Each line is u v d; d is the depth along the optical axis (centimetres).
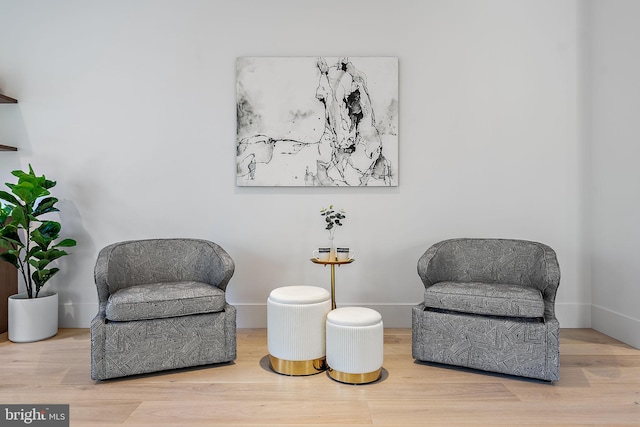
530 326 225
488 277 278
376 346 224
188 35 326
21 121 324
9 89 324
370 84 324
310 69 324
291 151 325
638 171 276
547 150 328
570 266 328
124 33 325
